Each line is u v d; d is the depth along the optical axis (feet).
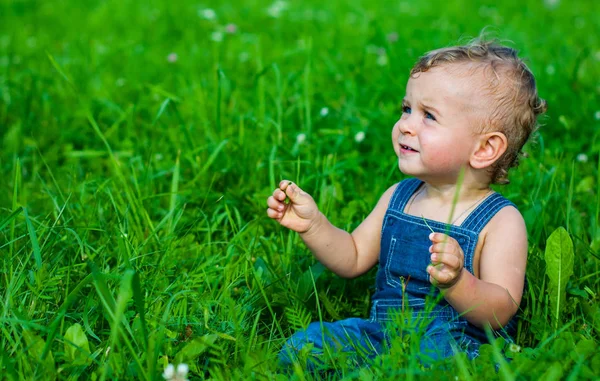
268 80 15.78
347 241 8.29
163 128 13.67
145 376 6.21
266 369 6.73
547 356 6.43
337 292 8.96
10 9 25.23
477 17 23.79
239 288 8.70
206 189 11.10
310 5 26.00
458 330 7.39
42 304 7.52
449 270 6.70
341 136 12.25
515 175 11.27
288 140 12.60
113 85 16.15
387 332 7.37
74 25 23.24
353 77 15.25
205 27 22.44
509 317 7.32
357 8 24.36
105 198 10.28
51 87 15.16
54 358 6.84
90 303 7.58
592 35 21.93
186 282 8.10
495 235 7.47
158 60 18.61
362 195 11.04
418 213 7.90
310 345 7.02
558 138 13.20
